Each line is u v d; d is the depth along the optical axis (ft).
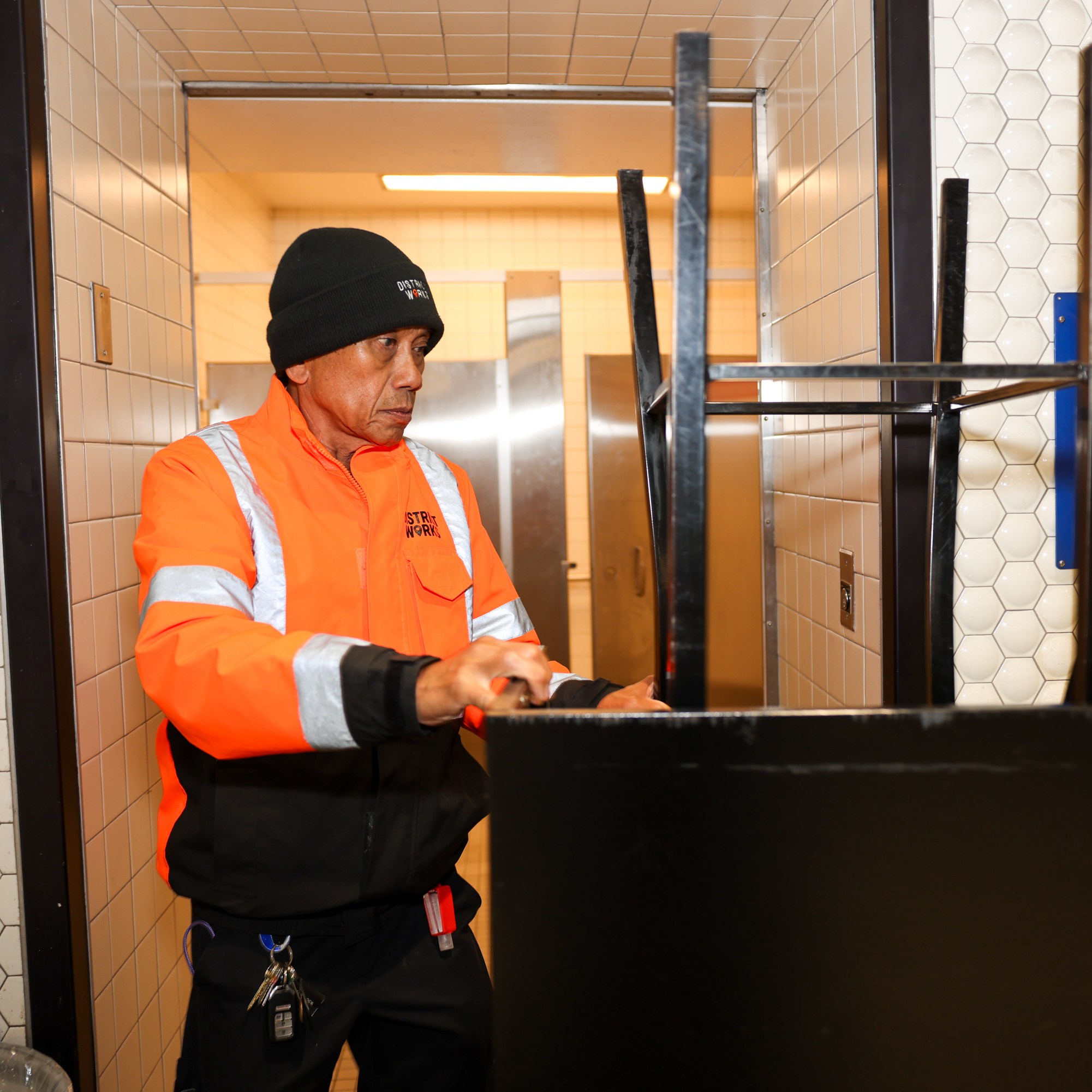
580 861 1.73
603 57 5.37
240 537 3.11
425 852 3.35
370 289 3.34
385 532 3.49
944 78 4.09
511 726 1.72
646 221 3.06
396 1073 3.54
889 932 1.76
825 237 4.91
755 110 5.96
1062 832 1.76
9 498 3.81
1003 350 4.16
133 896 4.72
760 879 1.75
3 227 3.73
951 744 1.74
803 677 5.52
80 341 4.17
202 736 2.53
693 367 1.89
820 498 5.14
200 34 5.02
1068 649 4.20
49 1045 4.01
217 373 9.64
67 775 3.97
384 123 6.33
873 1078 1.78
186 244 5.74
